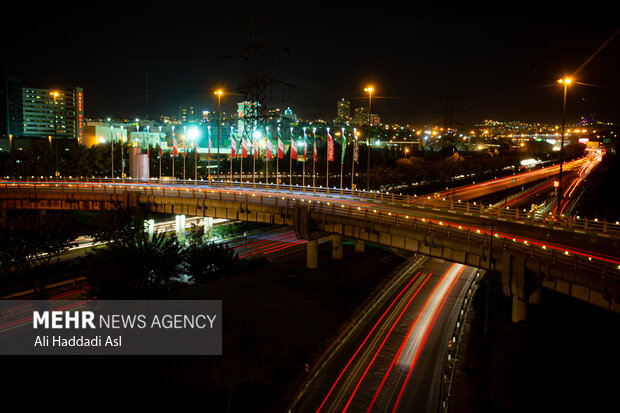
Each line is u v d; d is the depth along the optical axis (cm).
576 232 5216
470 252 4506
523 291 4128
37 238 5756
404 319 5406
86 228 8238
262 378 3472
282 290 6203
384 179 12431
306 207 6159
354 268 7388
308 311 5556
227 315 4691
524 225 5559
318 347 4688
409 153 18388
